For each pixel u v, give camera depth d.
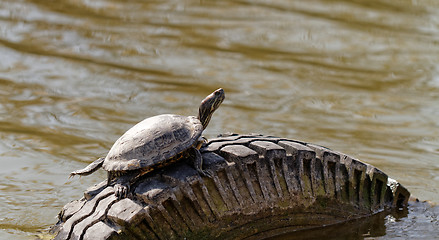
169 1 39.94
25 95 23.45
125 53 29.36
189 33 33.06
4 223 13.51
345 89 25.67
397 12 39.56
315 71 27.95
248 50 30.64
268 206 12.45
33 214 14.12
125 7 38.09
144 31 33.06
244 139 13.34
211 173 11.82
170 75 26.47
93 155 18.08
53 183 16.11
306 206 12.98
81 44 30.45
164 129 11.92
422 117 22.48
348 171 13.70
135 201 11.36
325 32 34.34
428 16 38.75
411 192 15.62
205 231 11.70
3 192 15.30
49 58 28.12
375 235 13.17
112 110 22.09
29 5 37.19
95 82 25.25
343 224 13.55
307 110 22.89
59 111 21.81
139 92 24.12
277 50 30.84
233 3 40.03
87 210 11.59
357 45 32.34
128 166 11.41
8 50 28.86
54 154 18.06
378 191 14.34
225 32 33.53
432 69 28.81
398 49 31.92
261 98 24.06
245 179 12.23
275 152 12.61
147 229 11.12
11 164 17.22
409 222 13.83
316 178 13.20
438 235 13.12
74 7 37.53
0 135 19.31
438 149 19.19
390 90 25.72
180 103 23.00
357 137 20.14
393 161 17.98
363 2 41.84
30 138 19.23
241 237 12.20
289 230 12.95
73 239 11.03
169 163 11.88
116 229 10.89
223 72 27.17
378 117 22.38
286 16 37.44
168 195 11.30
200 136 12.17
